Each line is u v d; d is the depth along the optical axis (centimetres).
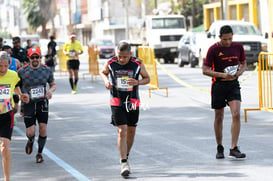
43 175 1662
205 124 2522
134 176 1611
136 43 8412
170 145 2056
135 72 1638
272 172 1602
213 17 9800
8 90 1571
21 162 1858
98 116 2878
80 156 1922
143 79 1642
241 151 1912
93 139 2245
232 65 1800
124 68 1633
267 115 2709
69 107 3269
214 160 1786
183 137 2214
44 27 19075
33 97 1825
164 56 7994
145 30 8206
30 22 18950
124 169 1595
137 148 2022
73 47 3966
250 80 4553
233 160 1777
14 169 1758
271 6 6719
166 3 11800
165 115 2830
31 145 1856
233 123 1794
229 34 1781
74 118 2831
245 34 5678
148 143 2109
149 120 2684
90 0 18088
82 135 2345
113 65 1636
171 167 1706
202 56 6144
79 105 3344
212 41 5806
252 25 5825
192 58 6475
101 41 10988
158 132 2347
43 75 1833
